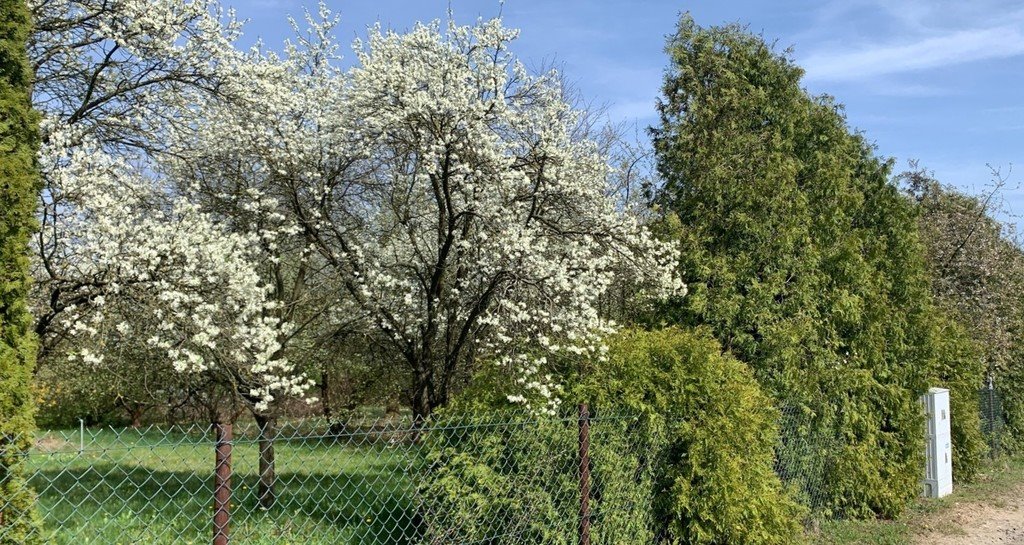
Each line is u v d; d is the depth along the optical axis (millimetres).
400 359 10047
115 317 7105
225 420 11422
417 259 9445
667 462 6223
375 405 12070
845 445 8852
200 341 6855
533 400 5953
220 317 7430
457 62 8461
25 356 4367
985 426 14078
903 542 8000
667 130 9172
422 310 9094
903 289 10836
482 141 8078
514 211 8289
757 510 6500
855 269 9289
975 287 15891
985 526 8938
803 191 9320
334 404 11508
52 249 7055
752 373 7605
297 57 10297
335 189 9570
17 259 4469
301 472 8242
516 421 5309
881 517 9281
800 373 8281
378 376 10773
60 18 7406
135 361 8094
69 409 15297
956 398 11805
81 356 7520
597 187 9102
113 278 6832
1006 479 12391
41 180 4867
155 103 8344
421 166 8312
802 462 8172
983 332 14797
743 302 8203
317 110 9547
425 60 8672
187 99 8492
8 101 4656
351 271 8969
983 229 16062
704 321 8211
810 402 8398
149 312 6891
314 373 11711
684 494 6031
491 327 8102
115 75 8039
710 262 8281
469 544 5160
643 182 9734
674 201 8992
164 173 9469
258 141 8867
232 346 7402
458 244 8555
